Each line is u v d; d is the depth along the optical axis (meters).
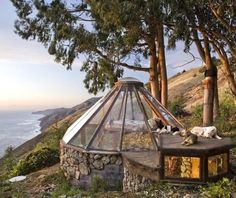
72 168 11.13
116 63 19.44
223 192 7.47
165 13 13.56
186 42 16.11
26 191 10.77
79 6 18.91
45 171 13.09
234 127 15.85
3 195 10.34
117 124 10.91
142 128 10.81
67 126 18.97
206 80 17.22
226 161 8.68
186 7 13.49
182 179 8.26
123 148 10.41
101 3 13.84
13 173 13.97
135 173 9.15
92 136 10.78
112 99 11.48
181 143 8.59
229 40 16.12
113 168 10.31
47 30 19.56
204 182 8.16
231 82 17.83
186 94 33.91
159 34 17.98
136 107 11.27
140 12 13.28
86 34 17.83
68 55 18.50
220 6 14.01
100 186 10.17
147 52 20.23
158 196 8.03
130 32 16.33
